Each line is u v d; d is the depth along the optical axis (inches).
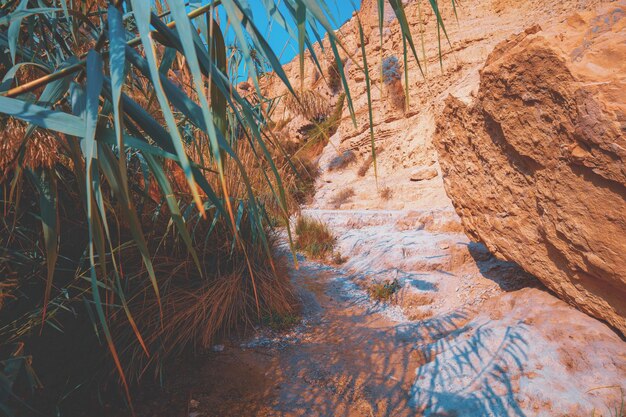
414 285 170.1
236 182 121.8
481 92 121.8
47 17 61.0
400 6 36.9
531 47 98.7
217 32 40.1
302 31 36.2
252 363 113.7
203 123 33.3
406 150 493.0
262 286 137.8
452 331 128.2
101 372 91.7
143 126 36.0
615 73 84.3
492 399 86.9
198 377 104.7
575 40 93.4
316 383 105.2
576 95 87.7
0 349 68.0
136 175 99.0
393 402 96.4
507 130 112.7
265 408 94.2
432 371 104.3
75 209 86.7
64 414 80.9
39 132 43.2
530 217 115.4
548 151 100.3
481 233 139.9
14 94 34.9
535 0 510.9
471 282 161.0
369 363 115.4
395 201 405.7
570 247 98.6
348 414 92.6
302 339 131.2
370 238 253.0
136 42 38.4
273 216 141.4
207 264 123.5
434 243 206.2
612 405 75.0
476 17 550.0
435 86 500.7
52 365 85.4
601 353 88.0
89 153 27.1
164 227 107.4
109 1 35.7
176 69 78.2
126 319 96.0
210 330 116.7
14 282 68.1
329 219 340.5
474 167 136.7
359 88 608.7
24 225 74.3
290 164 47.5
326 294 180.7
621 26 91.2
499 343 105.0
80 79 38.9
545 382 85.4
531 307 115.9
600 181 85.7
